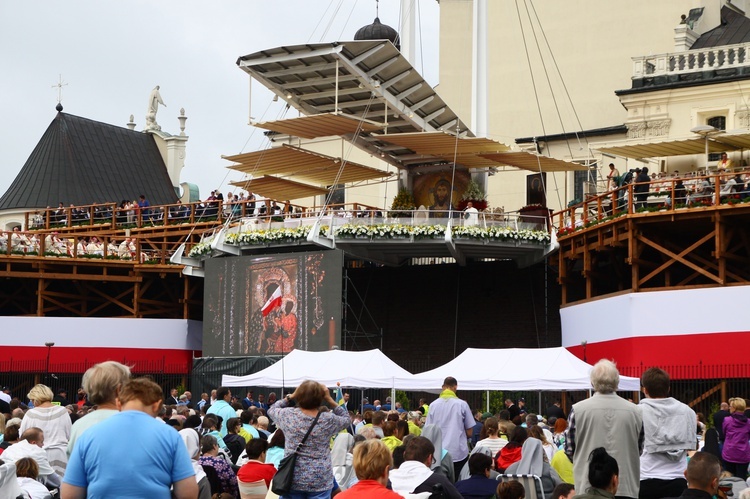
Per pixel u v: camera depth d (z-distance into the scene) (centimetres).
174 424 1633
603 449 954
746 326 3105
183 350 4297
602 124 4506
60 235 4284
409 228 3762
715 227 3162
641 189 3391
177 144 6575
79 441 781
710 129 3450
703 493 945
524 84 4703
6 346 4138
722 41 4228
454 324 4150
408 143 3769
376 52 3622
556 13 4659
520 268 4031
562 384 2323
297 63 3697
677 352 3209
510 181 4666
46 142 6119
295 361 2586
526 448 1302
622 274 3647
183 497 780
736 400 1784
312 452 1141
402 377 2469
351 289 4381
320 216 3828
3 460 1208
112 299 4331
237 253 4053
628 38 4491
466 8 5134
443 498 1130
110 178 6181
